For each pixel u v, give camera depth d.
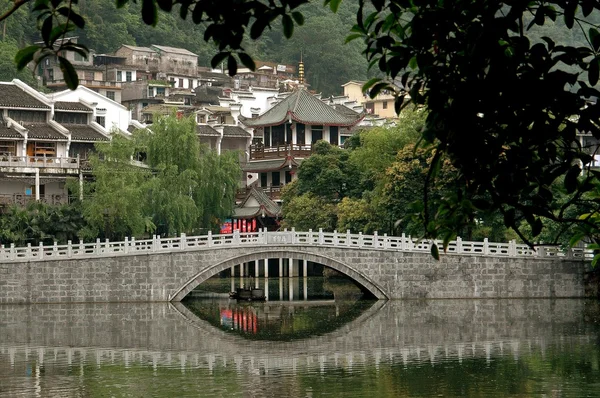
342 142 167.50
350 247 102.25
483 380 57.19
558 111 15.16
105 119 155.38
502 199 16.09
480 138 15.40
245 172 166.12
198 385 56.97
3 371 62.19
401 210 109.94
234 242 101.50
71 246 99.38
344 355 68.50
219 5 13.81
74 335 79.50
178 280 100.56
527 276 103.25
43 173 124.56
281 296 115.31
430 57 15.44
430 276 103.00
